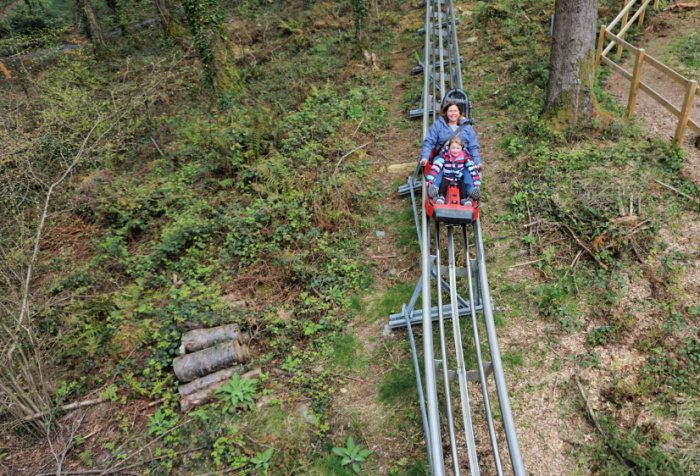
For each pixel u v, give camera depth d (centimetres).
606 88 938
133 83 1221
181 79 1312
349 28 1574
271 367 562
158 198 824
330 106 1052
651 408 450
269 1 1994
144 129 1072
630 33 1116
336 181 807
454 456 390
